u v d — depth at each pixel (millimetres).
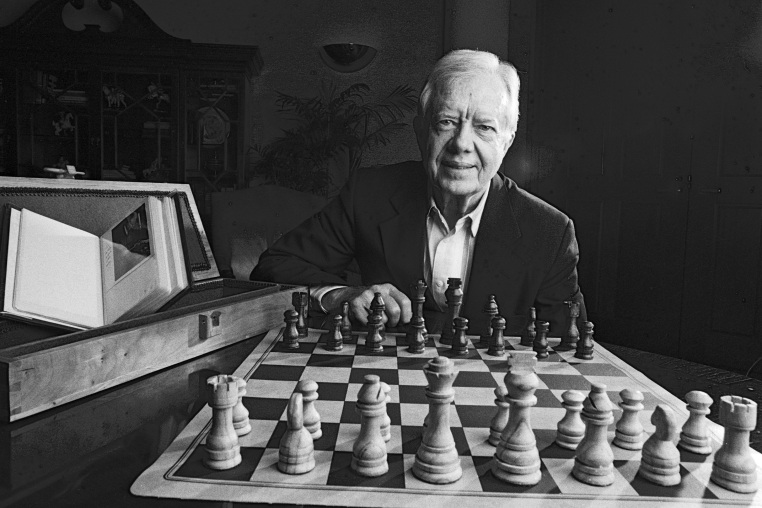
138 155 4715
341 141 4945
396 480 684
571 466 743
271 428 820
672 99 3969
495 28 4129
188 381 999
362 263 1953
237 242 2863
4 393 796
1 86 4496
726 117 3713
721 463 701
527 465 688
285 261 1869
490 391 1017
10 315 978
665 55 4004
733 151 3691
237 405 808
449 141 1614
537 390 1044
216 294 1462
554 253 1768
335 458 733
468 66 1600
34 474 657
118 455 714
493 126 1602
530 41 4508
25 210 1111
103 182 1332
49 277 1061
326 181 5082
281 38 5250
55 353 851
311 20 5250
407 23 5270
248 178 5043
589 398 730
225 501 622
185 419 829
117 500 612
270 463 716
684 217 3932
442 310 1839
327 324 1484
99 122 4613
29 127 4562
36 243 1082
